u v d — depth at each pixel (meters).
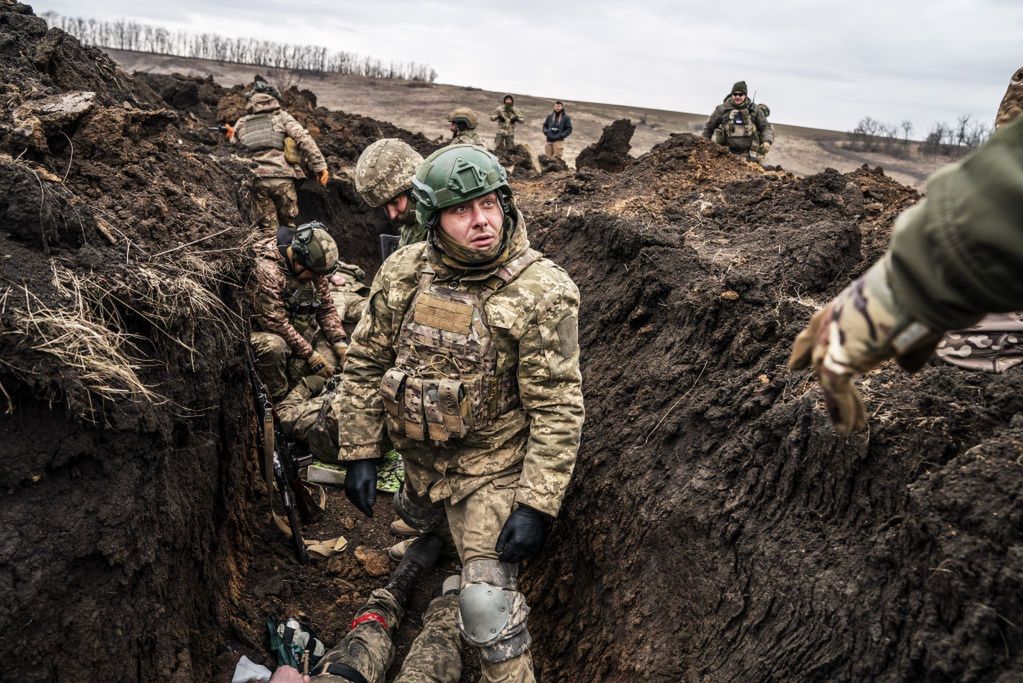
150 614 2.35
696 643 2.39
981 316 0.90
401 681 2.79
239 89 11.45
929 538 1.86
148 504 2.26
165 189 3.31
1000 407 2.08
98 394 2.06
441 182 2.41
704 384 3.05
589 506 3.14
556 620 3.13
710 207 4.84
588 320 4.12
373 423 2.92
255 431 3.83
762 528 2.39
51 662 1.97
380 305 2.80
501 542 2.63
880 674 1.86
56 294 2.12
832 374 1.00
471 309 2.57
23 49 3.90
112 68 5.24
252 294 3.54
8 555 1.88
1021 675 1.56
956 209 0.85
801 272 3.28
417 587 3.55
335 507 4.23
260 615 3.38
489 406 2.67
